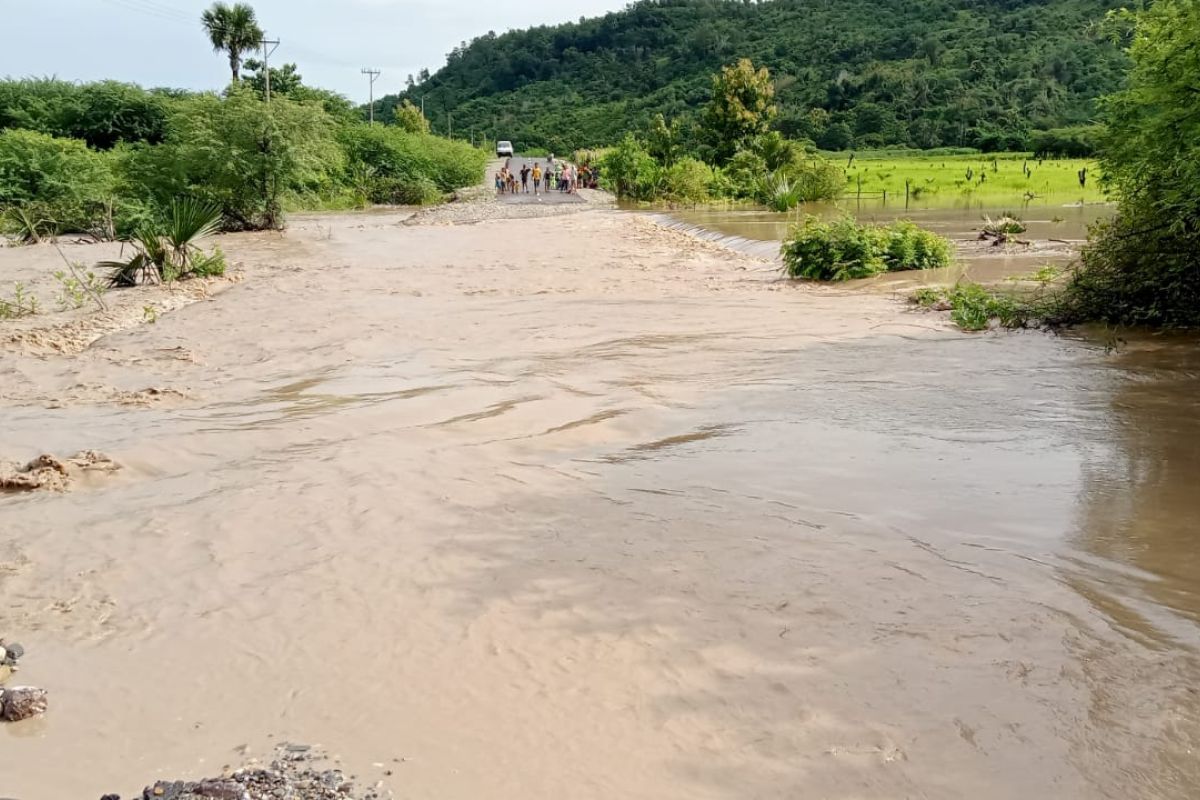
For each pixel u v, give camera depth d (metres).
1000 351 10.00
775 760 3.32
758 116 53.19
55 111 49.38
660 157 54.66
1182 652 3.93
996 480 6.04
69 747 3.48
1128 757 3.27
